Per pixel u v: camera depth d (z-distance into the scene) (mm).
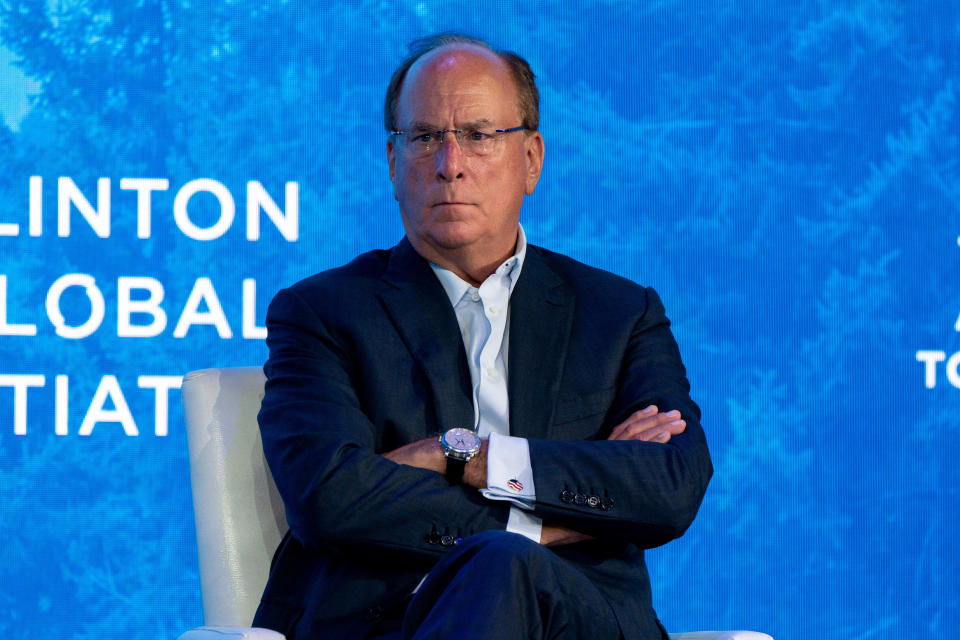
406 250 5594
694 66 8297
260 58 8086
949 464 8352
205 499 5352
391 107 5629
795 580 8203
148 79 8023
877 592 8242
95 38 8008
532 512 4883
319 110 8117
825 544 8234
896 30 8398
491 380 5352
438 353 5289
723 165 8297
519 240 5629
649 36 8273
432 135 5418
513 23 8203
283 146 8086
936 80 8422
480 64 5469
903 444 8312
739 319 8258
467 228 5371
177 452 7949
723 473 8188
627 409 5324
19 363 7883
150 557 7895
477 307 5480
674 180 8266
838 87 8375
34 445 7863
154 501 7914
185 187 8023
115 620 7859
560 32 8219
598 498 4875
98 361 7930
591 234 8195
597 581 4957
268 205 8070
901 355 8359
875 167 8375
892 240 8375
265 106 8086
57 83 7980
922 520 8305
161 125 8031
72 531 7852
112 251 7973
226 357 8008
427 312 5371
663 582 8133
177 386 7965
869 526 8266
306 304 5398
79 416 7898
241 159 8062
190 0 8062
